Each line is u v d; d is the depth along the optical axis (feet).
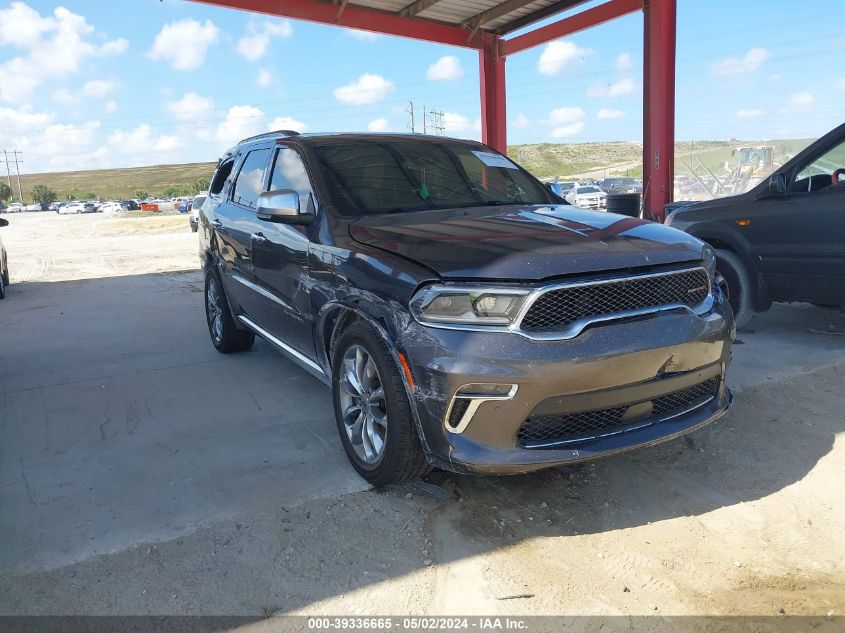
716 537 9.20
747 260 19.08
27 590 8.26
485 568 8.59
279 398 15.35
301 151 13.74
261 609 7.88
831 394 14.29
